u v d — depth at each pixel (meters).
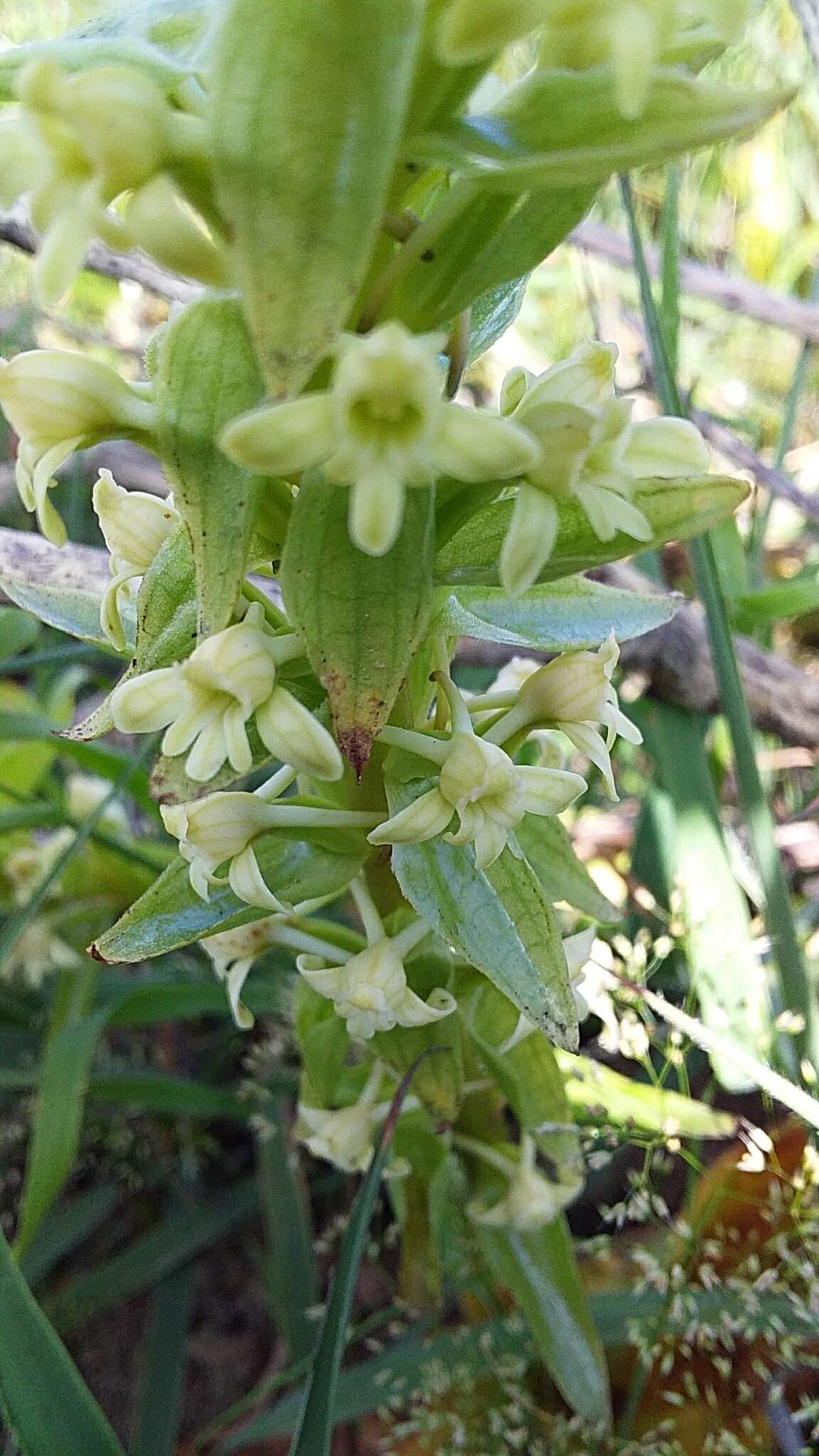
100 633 0.07
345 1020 0.08
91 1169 0.13
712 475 0.06
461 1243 0.09
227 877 0.06
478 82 0.05
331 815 0.06
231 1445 0.09
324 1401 0.06
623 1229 0.10
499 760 0.05
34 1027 0.12
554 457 0.05
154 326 0.19
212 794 0.06
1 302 0.18
